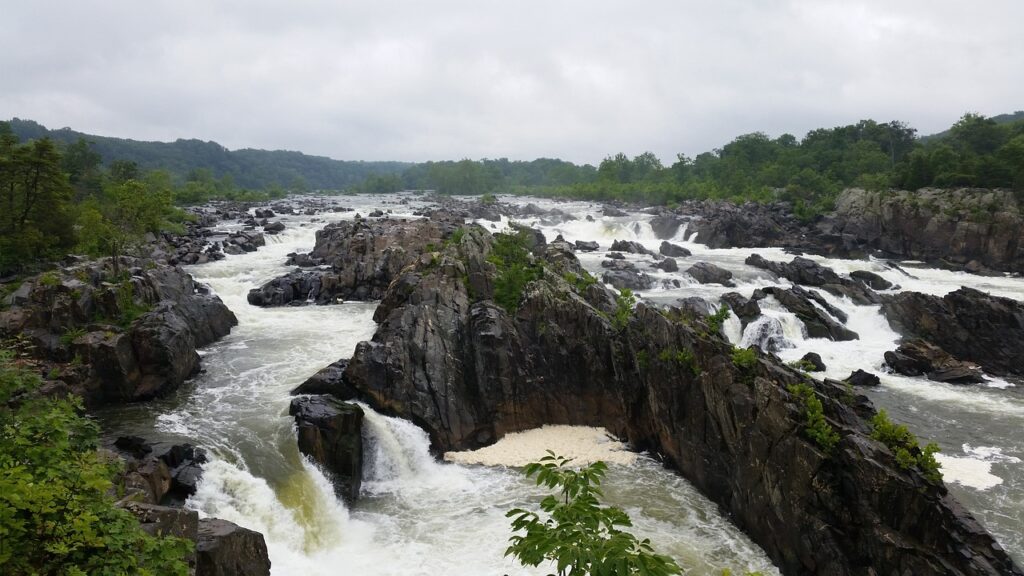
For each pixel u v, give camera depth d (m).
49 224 71.50
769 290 73.50
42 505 13.61
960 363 58.03
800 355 62.09
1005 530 33.41
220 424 39.09
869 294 75.56
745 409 35.78
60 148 184.38
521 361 47.75
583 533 10.59
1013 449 43.09
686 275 84.88
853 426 33.66
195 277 75.69
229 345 55.03
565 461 12.42
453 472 41.41
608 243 125.56
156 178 163.75
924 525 28.89
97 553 14.59
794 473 32.22
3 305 47.28
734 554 33.31
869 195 128.50
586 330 48.34
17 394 30.45
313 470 36.53
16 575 13.05
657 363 43.41
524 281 52.50
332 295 72.50
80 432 21.27
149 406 41.84
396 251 74.31
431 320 48.28
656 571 9.90
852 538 30.34
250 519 31.78
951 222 111.81
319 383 44.22
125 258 61.12
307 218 131.38
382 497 38.22
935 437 45.06
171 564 16.20
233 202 183.62
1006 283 91.94
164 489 30.95
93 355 41.84
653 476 41.25
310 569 30.70
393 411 43.62
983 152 163.12
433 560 31.84
